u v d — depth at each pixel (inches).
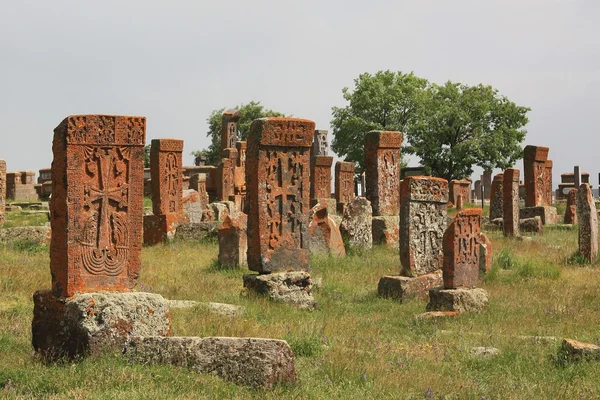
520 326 541.3
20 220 1195.3
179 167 1046.4
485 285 717.3
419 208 684.1
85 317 375.6
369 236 933.2
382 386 357.7
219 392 320.8
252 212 621.0
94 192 404.5
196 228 988.6
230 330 438.0
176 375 335.6
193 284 644.1
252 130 622.8
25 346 408.8
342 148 2417.6
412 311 601.6
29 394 315.9
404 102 2364.7
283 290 602.5
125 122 411.5
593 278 770.8
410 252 677.3
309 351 413.1
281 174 624.4
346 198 1466.5
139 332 384.8
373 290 687.1
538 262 824.3
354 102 2402.8
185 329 437.1
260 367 337.4
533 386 374.0
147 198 1706.4
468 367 419.8
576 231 1257.4
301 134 629.0
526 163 1430.9
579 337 498.0
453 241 609.6
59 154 401.4
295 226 627.5
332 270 772.0
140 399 307.0
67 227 395.5
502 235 1136.8
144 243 1008.9
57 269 398.6
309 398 329.7
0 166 1088.8
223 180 1563.7
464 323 550.3
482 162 2266.2
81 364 357.7
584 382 382.6
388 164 1027.3
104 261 405.7
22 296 546.6
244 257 768.9
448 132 2265.0
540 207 1385.3
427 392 353.7
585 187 879.7
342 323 516.4
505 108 2277.3
